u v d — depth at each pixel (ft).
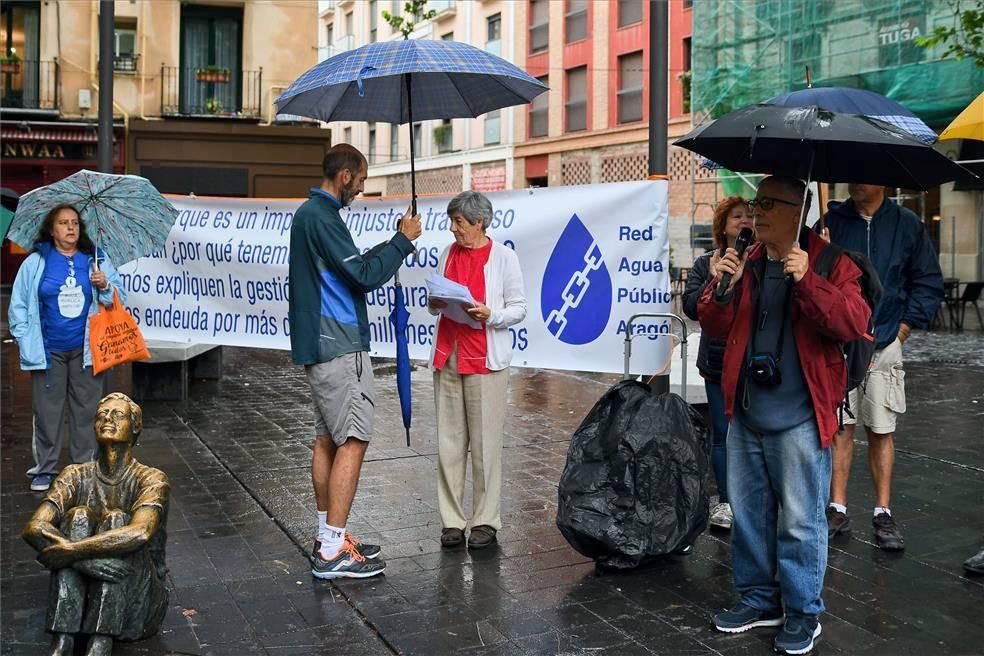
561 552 17.30
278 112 17.29
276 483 22.00
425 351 22.53
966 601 14.89
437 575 16.12
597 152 108.27
